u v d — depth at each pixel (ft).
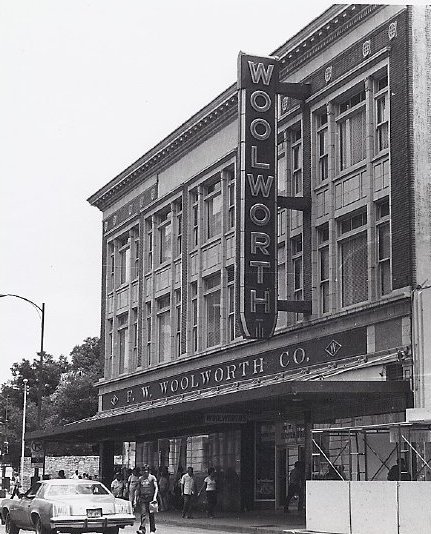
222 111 144.25
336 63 115.55
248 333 113.60
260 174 115.65
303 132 122.31
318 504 79.97
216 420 117.19
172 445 160.35
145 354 175.32
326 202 116.67
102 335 198.29
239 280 114.52
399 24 103.19
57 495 80.23
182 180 161.89
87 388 344.69
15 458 366.22
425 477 83.10
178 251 164.66
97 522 76.74
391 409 95.04
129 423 135.54
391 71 104.12
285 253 125.18
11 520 86.07
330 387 90.07
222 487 136.05
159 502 141.08
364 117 111.45
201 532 96.17
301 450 117.19
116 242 194.59
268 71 117.60
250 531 94.07
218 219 149.18
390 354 99.14
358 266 110.52
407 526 68.13
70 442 183.21
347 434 93.50
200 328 151.53
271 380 120.37
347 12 110.63
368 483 73.15
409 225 98.84
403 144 100.94
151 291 173.78
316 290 117.29
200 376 149.69
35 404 386.73
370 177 107.76
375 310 103.45
